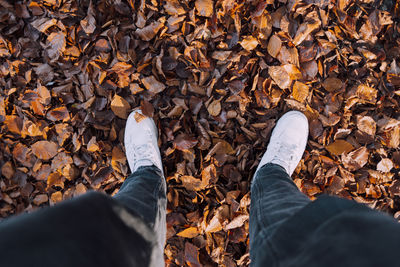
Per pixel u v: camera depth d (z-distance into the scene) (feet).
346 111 2.92
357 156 2.94
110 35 2.83
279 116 3.00
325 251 1.01
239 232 2.93
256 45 2.82
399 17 2.86
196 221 2.93
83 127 2.94
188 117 2.94
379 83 2.89
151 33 2.82
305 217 1.37
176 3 2.75
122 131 3.03
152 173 2.57
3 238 0.91
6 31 2.90
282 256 1.30
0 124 2.96
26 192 3.00
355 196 2.98
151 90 2.89
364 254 0.89
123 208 1.41
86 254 0.99
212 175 2.91
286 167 2.78
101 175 2.98
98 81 2.89
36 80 2.94
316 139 3.00
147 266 1.44
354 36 2.84
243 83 2.84
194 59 2.81
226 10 2.74
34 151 2.93
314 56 2.84
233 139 2.99
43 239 0.95
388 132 2.91
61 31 2.85
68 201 1.18
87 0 2.86
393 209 3.03
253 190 2.43
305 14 2.81
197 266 2.89
